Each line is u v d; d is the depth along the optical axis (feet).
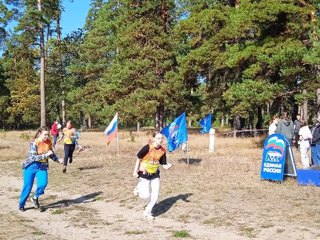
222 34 90.74
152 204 29.25
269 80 78.48
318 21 70.03
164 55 120.16
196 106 129.80
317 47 65.31
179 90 120.06
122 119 124.26
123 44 124.47
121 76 123.13
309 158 53.16
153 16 125.08
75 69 177.88
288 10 75.25
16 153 75.97
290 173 41.14
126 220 29.22
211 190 37.45
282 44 74.74
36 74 194.18
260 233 25.12
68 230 27.17
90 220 29.53
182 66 100.22
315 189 36.68
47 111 204.13
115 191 38.83
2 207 33.96
